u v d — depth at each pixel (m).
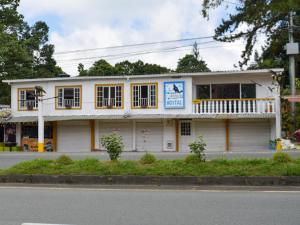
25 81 34.75
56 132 34.66
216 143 31.70
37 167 13.80
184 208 9.17
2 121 34.81
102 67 53.88
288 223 7.75
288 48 30.30
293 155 18.42
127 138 33.22
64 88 34.12
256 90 31.45
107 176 12.87
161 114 31.98
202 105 31.44
